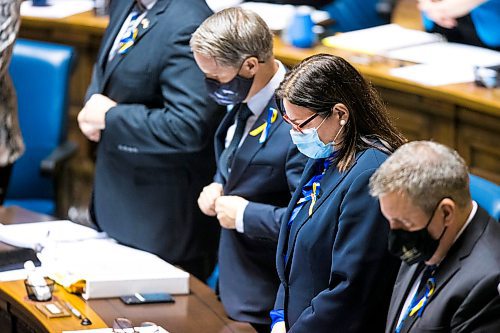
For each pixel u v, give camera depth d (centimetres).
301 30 1164
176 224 868
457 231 555
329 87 622
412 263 564
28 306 757
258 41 711
